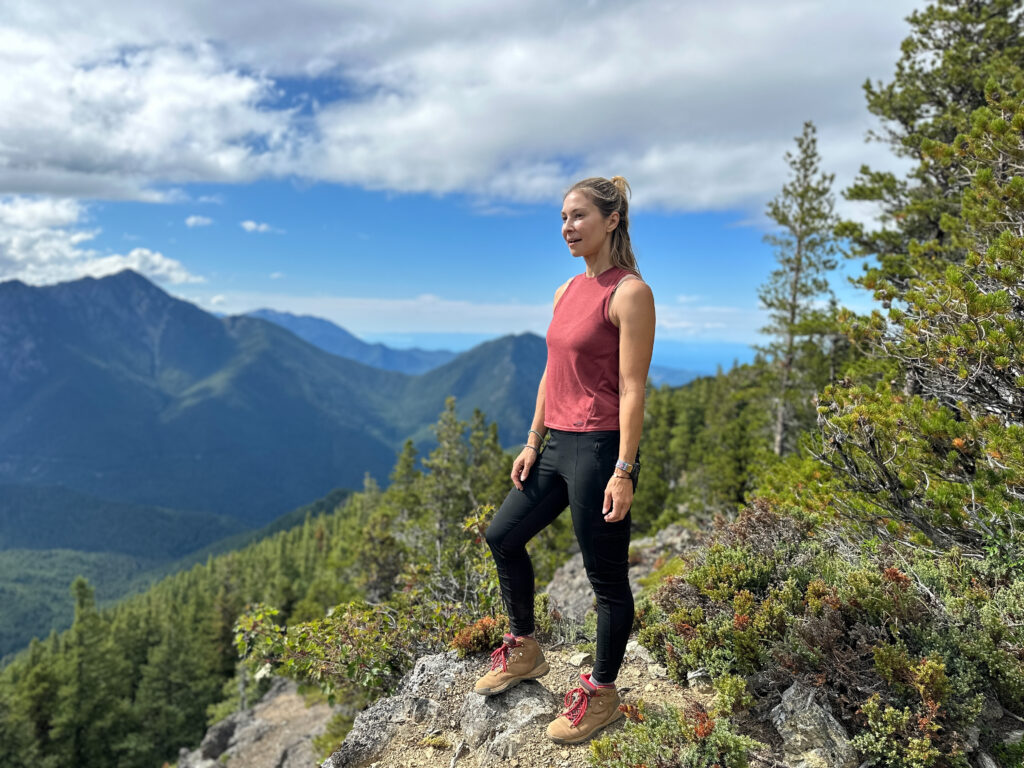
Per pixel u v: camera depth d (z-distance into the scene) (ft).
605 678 9.66
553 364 9.35
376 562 69.10
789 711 9.23
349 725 45.57
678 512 92.07
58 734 129.80
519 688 11.23
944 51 42.04
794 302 71.31
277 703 93.50
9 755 124.06
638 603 14.76
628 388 8.34
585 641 13.76
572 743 9.67
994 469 13.16
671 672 11.48
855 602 10.55
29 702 131.34
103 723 137.28
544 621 14.49
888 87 44.88
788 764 8.71
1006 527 12.96
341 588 104.78
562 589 44.37
